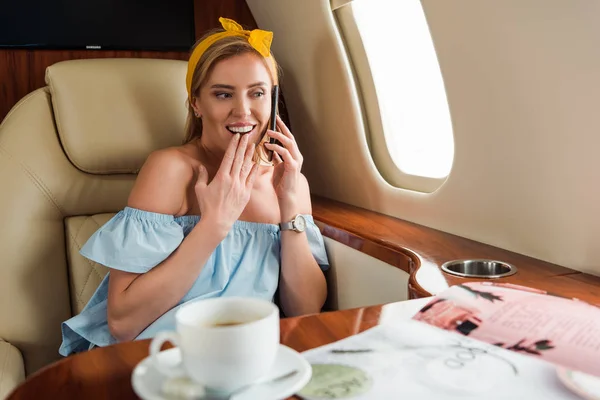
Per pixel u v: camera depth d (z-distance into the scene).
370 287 1.43
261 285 1.45
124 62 1.71
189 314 0.65
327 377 0.64
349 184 1.91
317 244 1.59
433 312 0.81
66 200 1.60
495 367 0.66
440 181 1.58
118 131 1.64
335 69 1.78
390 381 0.63
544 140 1.17
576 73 1.05
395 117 1.74
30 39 1.98
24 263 1.52
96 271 1.62
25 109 1.60
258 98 1.42
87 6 2.03
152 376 0.64
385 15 1.67
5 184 1.52
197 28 2.19
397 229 1.54
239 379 0.59
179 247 1.32
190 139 1.59
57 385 0.64
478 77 1.28
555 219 1.19
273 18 2.05
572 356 0.67
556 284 1.07
